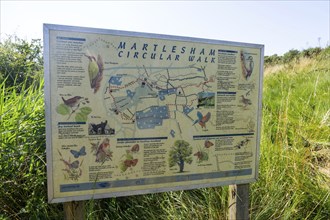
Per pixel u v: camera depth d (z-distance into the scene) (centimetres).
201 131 222
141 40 203
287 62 1053
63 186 192
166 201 274
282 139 359
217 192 272
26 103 281
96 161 197
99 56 194
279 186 288
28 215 237
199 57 218
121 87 200
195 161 222
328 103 453
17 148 239
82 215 203
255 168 241
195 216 264
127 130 203
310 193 287
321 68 747
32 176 244
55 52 185
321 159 358
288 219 264
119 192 204
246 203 244
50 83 185
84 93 192
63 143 190
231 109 230
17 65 426
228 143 231
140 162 207
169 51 210
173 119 214
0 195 236
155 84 208
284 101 467
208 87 222
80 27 188
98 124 196
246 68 233
